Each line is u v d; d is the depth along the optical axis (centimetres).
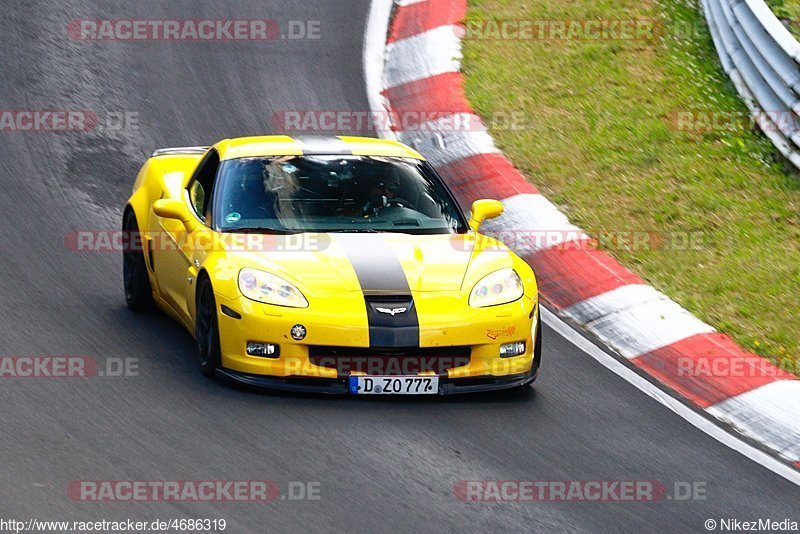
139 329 2605
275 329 2172
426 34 4822
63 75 4303
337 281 2233
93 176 3634
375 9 5122
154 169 2888
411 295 2234
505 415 2227
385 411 2183
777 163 3841
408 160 2655
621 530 1759
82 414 2048
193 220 2473
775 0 4706
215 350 2256
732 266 3184
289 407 2155
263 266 2258
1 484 1725
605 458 2059
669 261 3206
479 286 2298
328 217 2448
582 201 3569
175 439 1959
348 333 2169
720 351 2705
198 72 4447
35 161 3672
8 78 4228
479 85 4394
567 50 4691
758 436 2320
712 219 3469
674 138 3994
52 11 4825
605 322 2869
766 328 2839
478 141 3969
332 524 1677
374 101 4338
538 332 2380
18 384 2177
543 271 3161
